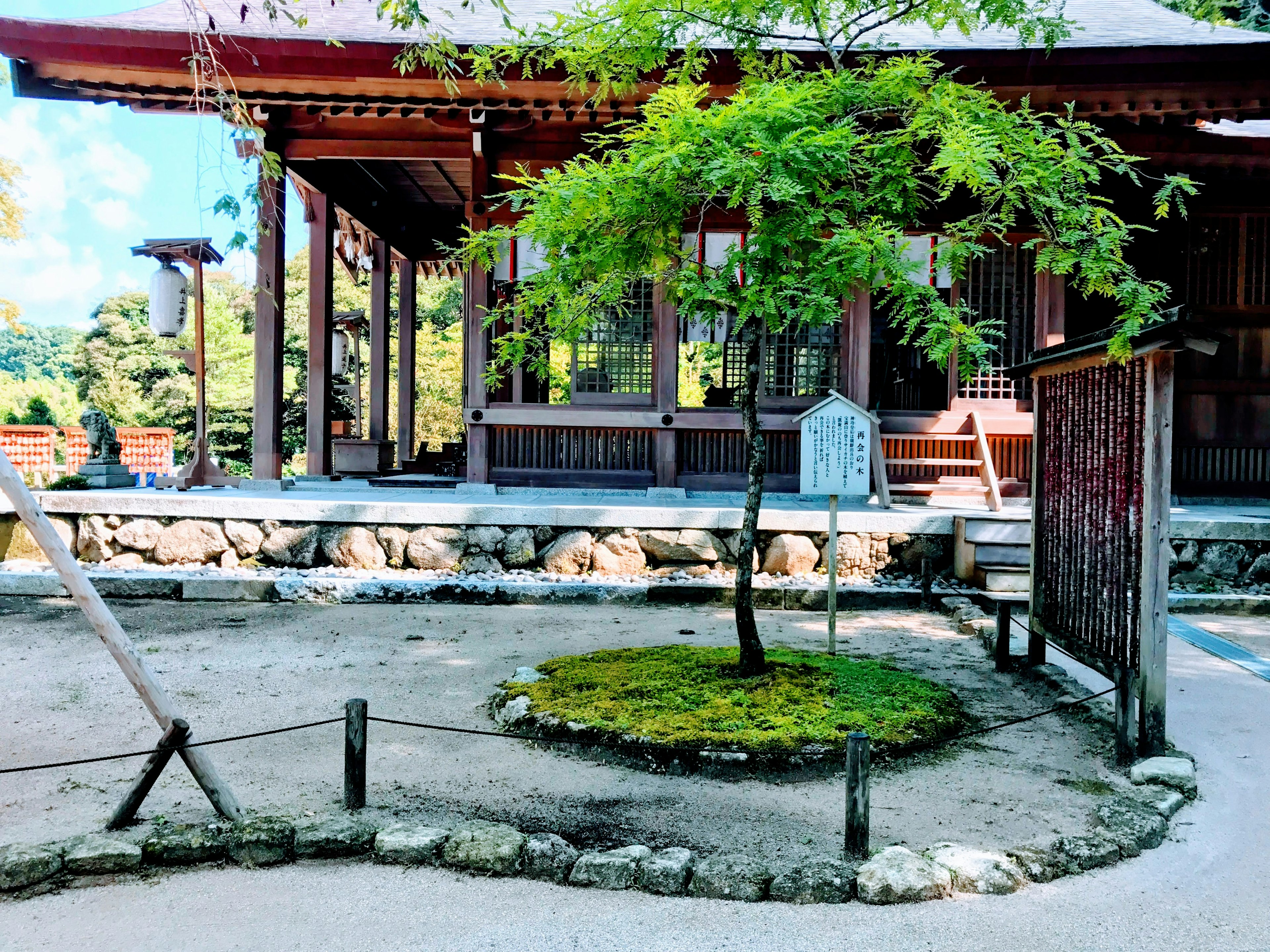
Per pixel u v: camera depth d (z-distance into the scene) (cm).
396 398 2942
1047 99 952
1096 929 296
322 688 557
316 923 298
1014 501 1041
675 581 844
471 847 336
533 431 1080
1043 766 438
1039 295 1050
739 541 868
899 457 1056
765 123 424
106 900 313
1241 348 1109
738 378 1055
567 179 471
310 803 383
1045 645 625
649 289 1066
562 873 326
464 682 571
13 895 315
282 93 1004
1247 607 791
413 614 776
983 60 904
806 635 707
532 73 721
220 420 3253
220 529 886
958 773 427
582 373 1082
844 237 412
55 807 381
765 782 416
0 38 921
